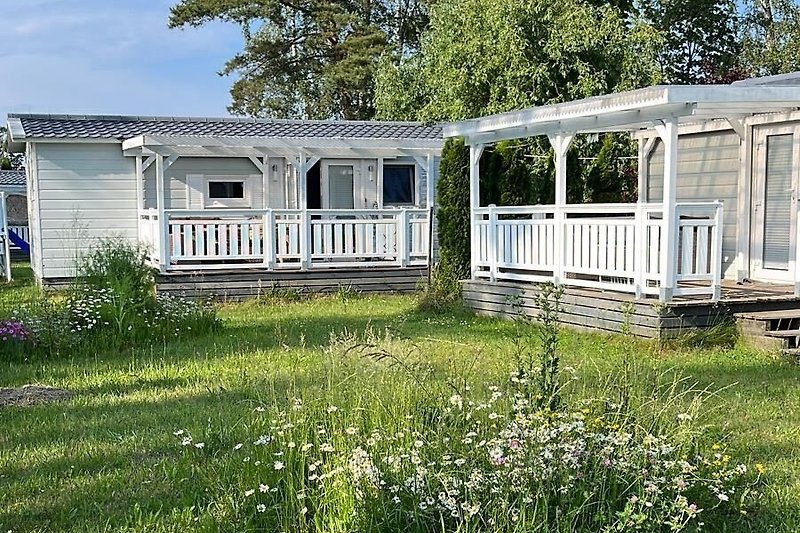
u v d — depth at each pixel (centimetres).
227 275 1488
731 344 951
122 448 592
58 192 1681
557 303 741
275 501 443
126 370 868
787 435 609
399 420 497
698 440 512
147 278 1137
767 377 799
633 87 2139
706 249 986
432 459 453
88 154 1691
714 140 1252
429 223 1477
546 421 457
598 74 2120
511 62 2136
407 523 411
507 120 1191
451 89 2241
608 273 1051
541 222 1162
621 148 1777
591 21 2134
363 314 1299
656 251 981
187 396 743
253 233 1535
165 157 1716
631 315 987
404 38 3484
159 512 465
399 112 2731
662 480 418
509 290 1213
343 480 429
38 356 940
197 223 1494
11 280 2002
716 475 458
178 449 585
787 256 1140
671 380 768
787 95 932
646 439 447
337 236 1571
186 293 1463
